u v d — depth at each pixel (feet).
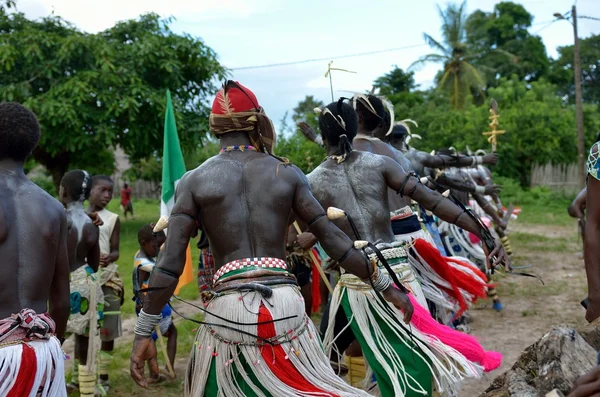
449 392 11.75
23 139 8.89
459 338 11.03
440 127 95.09
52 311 9.36
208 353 8.95
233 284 8.86
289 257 19.74
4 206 8.48
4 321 8.18
